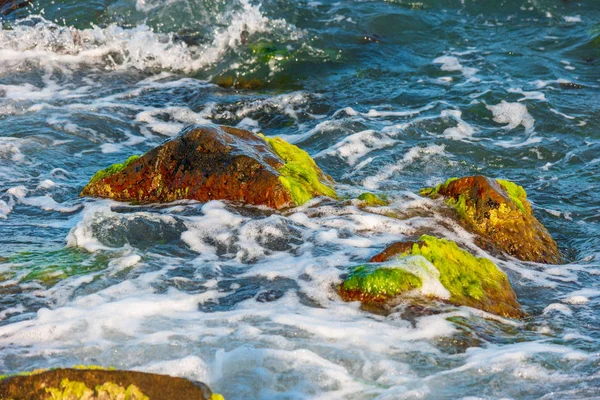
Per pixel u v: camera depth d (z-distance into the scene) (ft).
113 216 24.40
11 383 12.12
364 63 47.21
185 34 49.52
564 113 39.73
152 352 17.56
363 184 31.50
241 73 45.39
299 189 26.21
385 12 53.62
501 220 25.34
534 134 37.76
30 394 12.07
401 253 21.48
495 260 23.98
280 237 23.95
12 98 40.11
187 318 19.25
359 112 40.19
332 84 44.37
